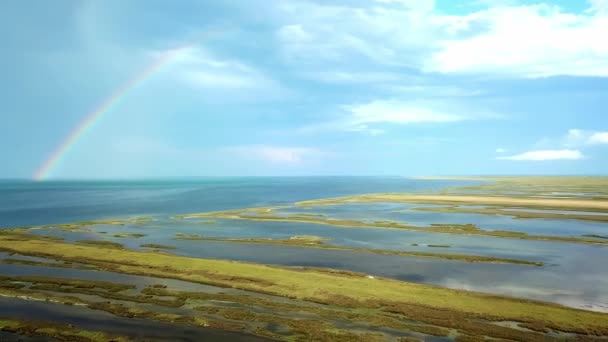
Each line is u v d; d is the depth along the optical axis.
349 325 32.88
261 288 41.94
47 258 56.19
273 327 32.31
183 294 40.12
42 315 34.75
